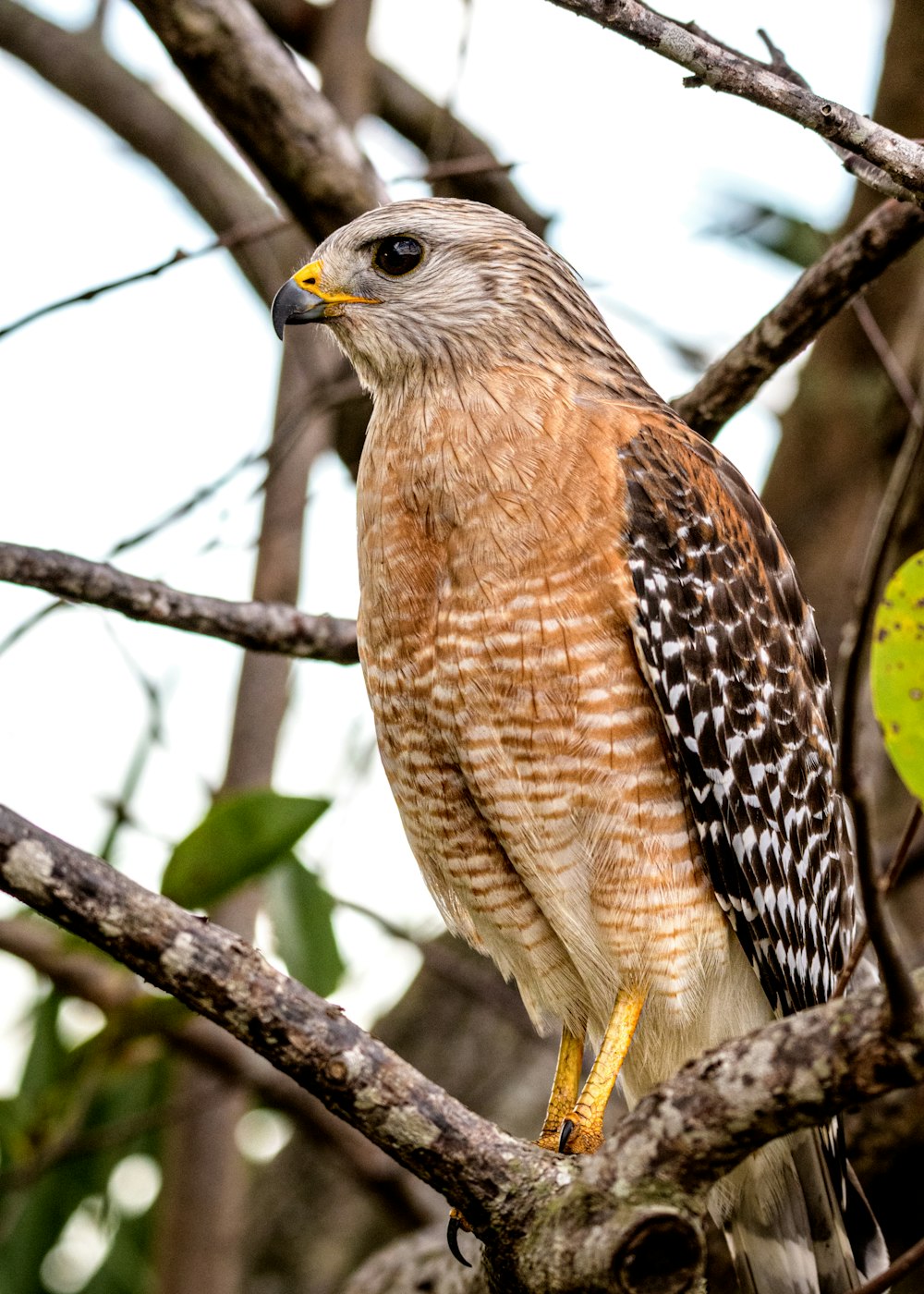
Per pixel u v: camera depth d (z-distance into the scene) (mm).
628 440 8812
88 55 14250
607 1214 6188
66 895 6336
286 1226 15117
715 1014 8930
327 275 9469
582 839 8477
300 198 10812
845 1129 10711
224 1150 12234
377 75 13789
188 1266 12055
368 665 8922
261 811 9336
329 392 11156
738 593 9078
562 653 8305
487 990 13133
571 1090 9133
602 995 8883
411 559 8617
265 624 9320
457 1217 8203
